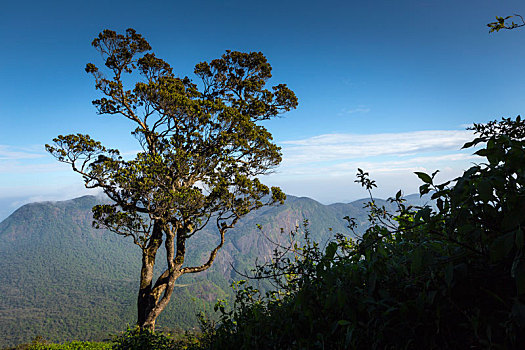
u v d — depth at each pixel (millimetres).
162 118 13406
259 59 15102
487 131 1262
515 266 756
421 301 1036
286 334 1718
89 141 11258
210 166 12602
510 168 883
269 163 13977
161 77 13141
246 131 12617
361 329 1269
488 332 852
